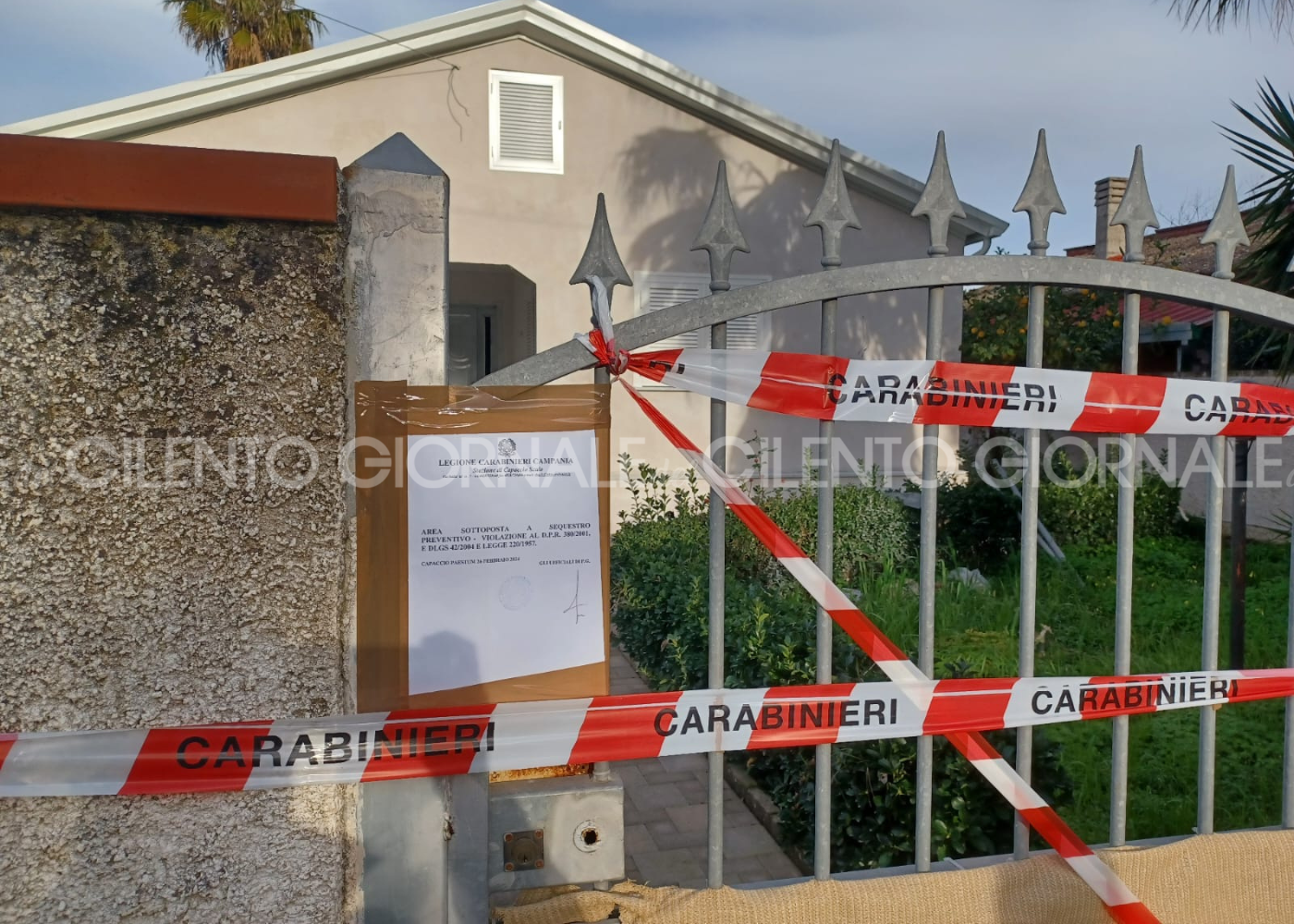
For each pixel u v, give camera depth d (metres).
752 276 9.94
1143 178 2.18
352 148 9.00
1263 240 4.84
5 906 1.61
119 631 1.61
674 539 7.19
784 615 4.61
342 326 1.68
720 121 9.71
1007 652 5.32
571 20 9.03
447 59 9.10
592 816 1.89
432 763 1.74
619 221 9.64
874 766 3.24
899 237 10.19
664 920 1.87
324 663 1.70
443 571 1.75
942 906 2.01
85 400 1.57
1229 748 4.26
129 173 1.54
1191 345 11.51
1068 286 2.13
